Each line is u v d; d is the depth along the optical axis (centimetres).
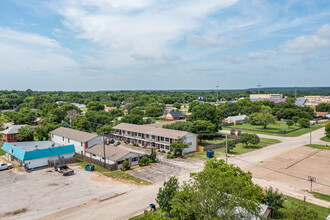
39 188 3650
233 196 2042
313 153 5944
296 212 2348
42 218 2739
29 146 5250
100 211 2912
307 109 13712
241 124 11350
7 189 3600
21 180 3991
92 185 3794
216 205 2080
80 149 5719
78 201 3198
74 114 10938
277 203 2836
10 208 2984
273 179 4116
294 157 5562
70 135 6175
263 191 3397
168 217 2672
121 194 3444
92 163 5088
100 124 8875
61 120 9631
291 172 4491
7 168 4600
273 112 13312
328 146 6681
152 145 6550
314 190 3650
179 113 13238
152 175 4312
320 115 14300
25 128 6562
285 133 8888
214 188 2139
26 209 2962
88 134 5972
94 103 15075
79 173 4397
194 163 5097
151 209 2848
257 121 10438
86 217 2764
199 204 2175
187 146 5584
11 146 5156
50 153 4847
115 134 7588
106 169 4669
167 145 6075
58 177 4159
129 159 4856
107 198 3294
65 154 5119
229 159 5372
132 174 4369
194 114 7956
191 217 2295
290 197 3366
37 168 4653
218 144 6662
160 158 5522
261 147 6650
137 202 3175
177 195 2388
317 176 4281
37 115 11525
